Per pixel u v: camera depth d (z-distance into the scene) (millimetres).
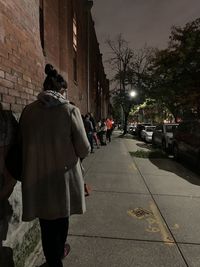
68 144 2928
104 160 12469
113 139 28719
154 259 3811
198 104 21141
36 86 5129
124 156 13938
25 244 3826
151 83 30719
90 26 27375
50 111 2906
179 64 19859
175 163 12266
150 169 10477
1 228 3074
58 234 3148
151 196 6758
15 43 4016
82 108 20609
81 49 20672
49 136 2879
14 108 3971
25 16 4496
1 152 3109
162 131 17875
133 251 4016
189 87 20156
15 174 3105
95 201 6281
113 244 4219
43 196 2873
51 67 3154
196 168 10852
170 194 6973
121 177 8891
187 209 5836
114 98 40844
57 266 3133
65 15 11727
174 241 4355
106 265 3645
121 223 5027
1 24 3502
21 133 3004
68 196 2896
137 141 25828
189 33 19578
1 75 3521
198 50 19125
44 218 2863
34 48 5031
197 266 3670
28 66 4648
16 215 3572
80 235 4504
